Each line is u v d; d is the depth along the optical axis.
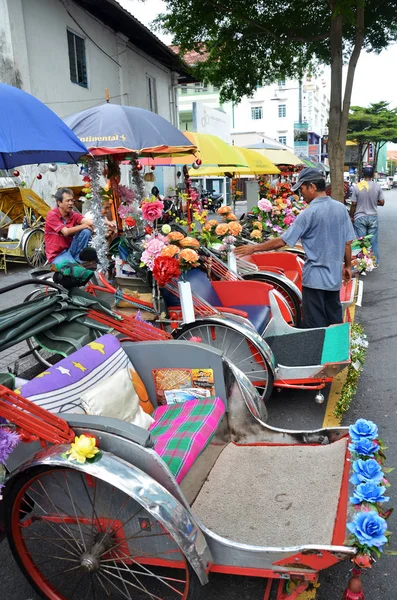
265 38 12.57
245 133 19.50
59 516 2.39
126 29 15.09
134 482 2.04
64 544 2.66
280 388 4.66
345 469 2.69
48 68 11.77
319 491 2.59
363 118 47.84
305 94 45.09
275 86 42.47
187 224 6.64
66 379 2.62
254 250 5.36
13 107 2.49
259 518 2.45
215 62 13.13
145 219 5.09
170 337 3.54
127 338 3.70
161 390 3.23
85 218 5.65
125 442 2.14
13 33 10.36
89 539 2.36
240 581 2.56
